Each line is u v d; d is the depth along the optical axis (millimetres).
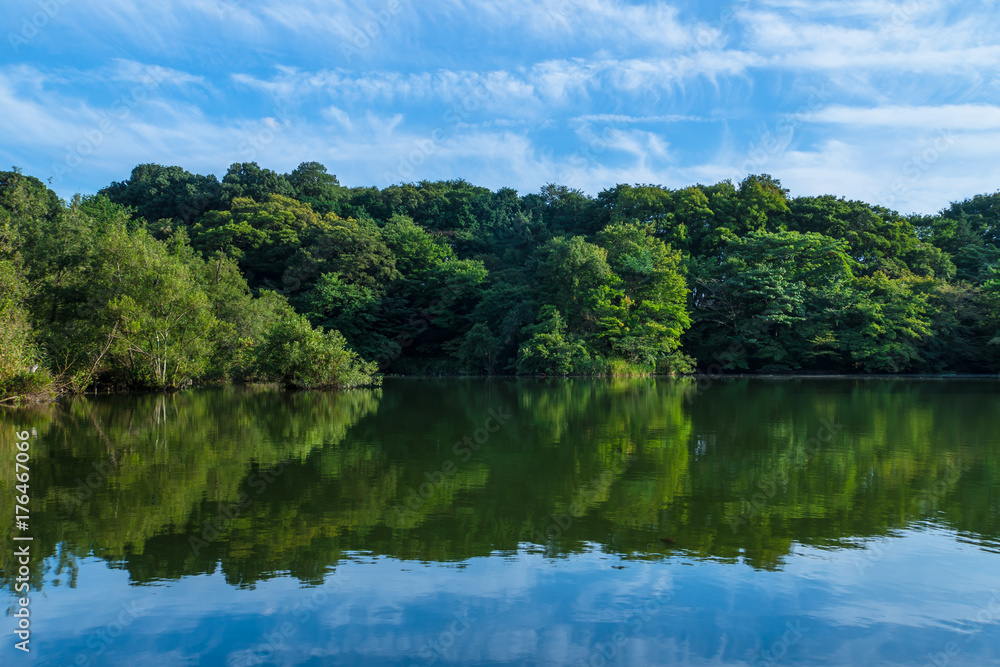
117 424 16062
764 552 6453
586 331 43969
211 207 65625
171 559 6230
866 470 10312
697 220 55438
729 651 4473
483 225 70625
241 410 19672
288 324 29641
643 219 57156
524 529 7184
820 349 45062
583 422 16750
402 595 5410
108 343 24000
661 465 10766
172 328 26594
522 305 45469
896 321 43031
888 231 52344
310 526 7277
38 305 25062
